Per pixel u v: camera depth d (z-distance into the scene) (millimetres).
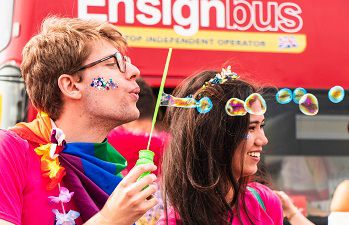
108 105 2809
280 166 6551
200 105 3105
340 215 3641
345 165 6629
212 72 3303
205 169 3115
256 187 3391
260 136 3162
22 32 6188
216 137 3115
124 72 2852
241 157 3121
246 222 3170
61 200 2641
